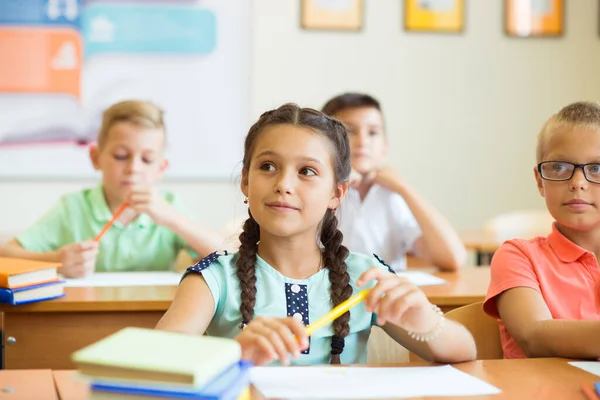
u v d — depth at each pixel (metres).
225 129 3.39
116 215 2.01
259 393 0.90
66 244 2.14
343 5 3.42
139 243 2.13
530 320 1.26
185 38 3.35
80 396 0.90
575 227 1.38
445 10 3.47
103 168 2.12
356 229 2.20
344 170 1.26
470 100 3.51
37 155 3.31
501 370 1.05
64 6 3.30
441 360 1.09
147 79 3.35
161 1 3.34
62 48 3.30
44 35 3.29
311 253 1.26
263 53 3.39
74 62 3.31
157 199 2.02
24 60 3.29
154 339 0.78
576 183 1.35
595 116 1.37
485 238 2.91
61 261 1.90
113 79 3.34
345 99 2.18
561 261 1.41
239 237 1.29
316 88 3.43
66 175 3.32
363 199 2.23
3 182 3.29
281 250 1.25
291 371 1.01
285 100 3.41
